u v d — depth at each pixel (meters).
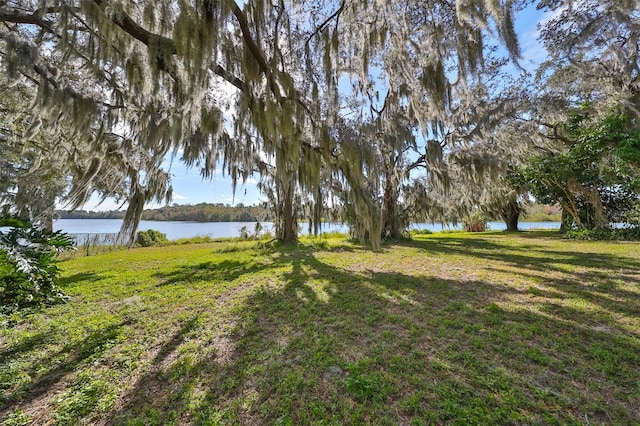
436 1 3.69
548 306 3.12
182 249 9.72
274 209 10.79
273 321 2.91
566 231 11.12
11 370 2.05
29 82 4.79
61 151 5.45
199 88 2.79
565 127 8.36
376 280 4.47
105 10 2.43
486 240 10.31
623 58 5.93
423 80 4.21
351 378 1.87
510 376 1.87
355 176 4.37
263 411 1.64
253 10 3.07
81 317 3.10
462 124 7.50
